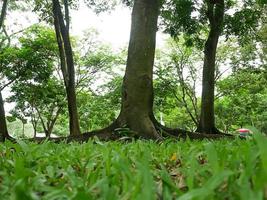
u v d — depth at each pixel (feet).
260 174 2.55
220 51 96.99
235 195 3.31
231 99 106.52
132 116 30.12
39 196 3.91
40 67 77.30
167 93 93.15
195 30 56.24
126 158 6.47
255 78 97.30
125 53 101.04
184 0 52.85
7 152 8.85
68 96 47.19
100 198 3.64
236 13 57.47
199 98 117.80
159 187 4.06
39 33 78.13
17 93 83.61
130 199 3.39
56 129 124.98
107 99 102.83
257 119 101.65
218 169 3.92
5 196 3.78
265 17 73.92
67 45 48.29
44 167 6.56
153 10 31.89
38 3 63.26
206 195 2.69
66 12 49.73
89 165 6.43
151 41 31.58
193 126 123.44
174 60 98.02
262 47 91.76
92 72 100.83
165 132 30.50
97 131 30.45
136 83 30.66
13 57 76.18
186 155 7.17
